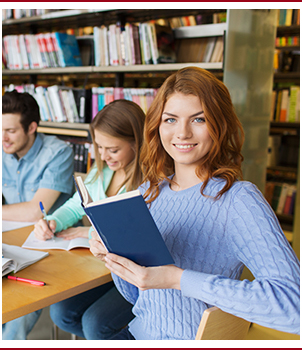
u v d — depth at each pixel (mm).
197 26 2514
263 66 2521
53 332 1812
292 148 3896
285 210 3617
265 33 2486
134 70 2621
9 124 1932
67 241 1539
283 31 3592
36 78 3521
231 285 802
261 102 2557
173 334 950
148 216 771
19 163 2066
